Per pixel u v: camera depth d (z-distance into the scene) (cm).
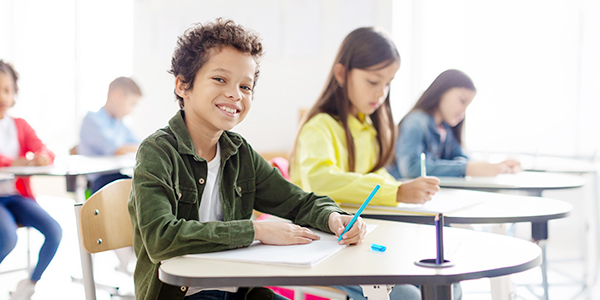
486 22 329
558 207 136
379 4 358
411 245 90
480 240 94
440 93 217
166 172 96
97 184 301
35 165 253
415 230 104
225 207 109
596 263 269
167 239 84
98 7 468
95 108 480
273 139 397
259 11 395
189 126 107
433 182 132
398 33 358
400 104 362
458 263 78
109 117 363
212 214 109
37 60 499
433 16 351
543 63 307
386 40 162
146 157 96
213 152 111
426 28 354
